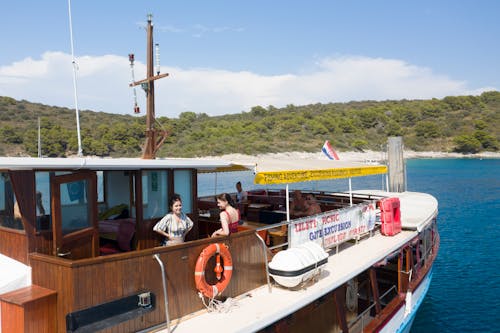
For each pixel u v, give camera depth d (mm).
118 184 7055
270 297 6484
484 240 23047
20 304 4305
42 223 5180
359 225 10094
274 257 6852
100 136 94375
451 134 152500
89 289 4566
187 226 6348
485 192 45281
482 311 13656
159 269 5262
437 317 13281
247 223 10711
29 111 101625
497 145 143250
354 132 147250
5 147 70312
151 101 9531
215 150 108000
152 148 9539
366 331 8117
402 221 11758
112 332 4738
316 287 6934
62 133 76188
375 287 8836
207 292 5738
